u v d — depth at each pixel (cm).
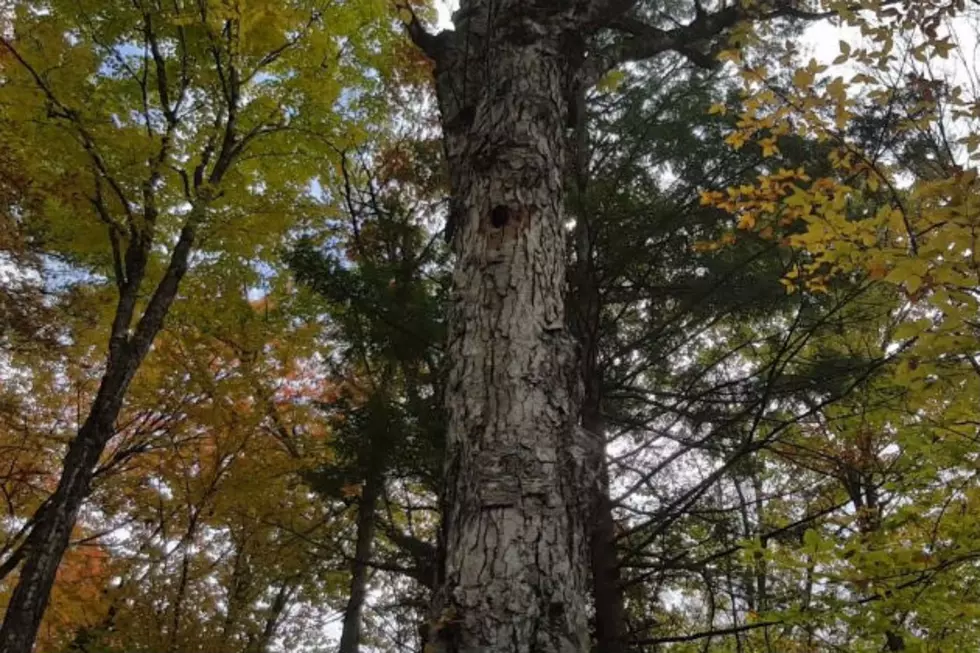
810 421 620
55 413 761
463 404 248
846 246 334
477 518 224
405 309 516
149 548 652
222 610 661
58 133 549
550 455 236
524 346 253
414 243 751
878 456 580
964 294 280
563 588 213
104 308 707
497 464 231
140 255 632
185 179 620
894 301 512
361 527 695
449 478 242
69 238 649
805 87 362
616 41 534
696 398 503
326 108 678
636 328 634
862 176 404
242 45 627
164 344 707
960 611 416
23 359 692
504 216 281
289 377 786
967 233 271
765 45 550
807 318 532
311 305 725
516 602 206
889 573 390
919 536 466
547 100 312
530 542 217
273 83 712
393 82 782
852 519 508
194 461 719
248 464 685
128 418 757
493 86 319
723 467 421
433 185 779
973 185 275
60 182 562
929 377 343
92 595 703
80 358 727
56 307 649
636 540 590
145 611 622
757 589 559
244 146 712
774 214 482
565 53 333
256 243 703
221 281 729
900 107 395
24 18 602
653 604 596
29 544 619
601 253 536
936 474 482
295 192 715
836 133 375
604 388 507
